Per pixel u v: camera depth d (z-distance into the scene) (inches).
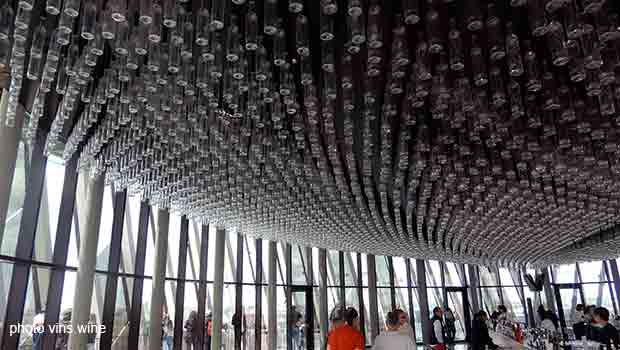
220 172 246.1
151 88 140.9
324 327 637.3
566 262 722.2
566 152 219.5
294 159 232.2
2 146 200.4
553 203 321.1
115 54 131.1
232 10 115.9
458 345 724.7
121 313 362.3
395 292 778.2
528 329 381.7
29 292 256.5
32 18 117.1
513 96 156.4
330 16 101.1
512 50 117.2
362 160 232.1
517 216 369.1
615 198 307.9
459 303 842.8
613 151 205.3
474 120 178.2
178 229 473.1
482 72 124.0
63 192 290.8
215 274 484.1
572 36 97.6
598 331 263.9
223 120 185.2
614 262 821.2
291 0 92.2
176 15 98.2
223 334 517.3
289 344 610.5
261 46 128.0
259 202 315.3
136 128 182.4
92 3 103.0
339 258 725.3
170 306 446.3
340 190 287.6
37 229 267.4
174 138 192.7
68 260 296.7
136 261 386.3
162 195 290.0
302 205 330.0
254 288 585.9
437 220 410.0
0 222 197.8
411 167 250.7
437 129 199.6
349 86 133.6
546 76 150.3
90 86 153.9
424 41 122.8
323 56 117.9
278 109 160.4
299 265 674.2
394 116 183.2
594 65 107.4
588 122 177.8
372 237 485.1
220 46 121.9
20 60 117.8
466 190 296.0
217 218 367.9
